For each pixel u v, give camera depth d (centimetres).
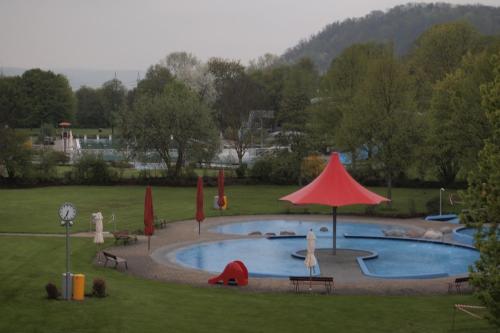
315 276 3167
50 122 14525
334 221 4012
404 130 5628
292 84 10662
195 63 15238
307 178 7356
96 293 2573
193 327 2195
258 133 9106
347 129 5984
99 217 3912
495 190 1852
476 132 5438
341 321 2333
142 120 7269
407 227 5016
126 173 8044
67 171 7756
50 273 3042
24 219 4934
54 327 2128
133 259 3650
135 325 2177
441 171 7094
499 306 1773
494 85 2003
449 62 7744
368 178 7156
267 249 4175
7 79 14362
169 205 5906
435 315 2434
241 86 9719
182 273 3275
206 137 7344
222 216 5397
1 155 6906
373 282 3112
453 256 4016
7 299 2472
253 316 2381
